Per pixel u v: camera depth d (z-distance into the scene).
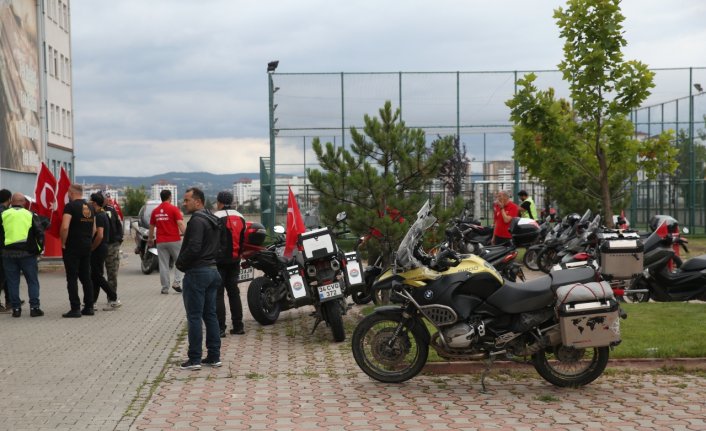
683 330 9.27
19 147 33.03
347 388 7.54
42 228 12.67
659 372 7.95
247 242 11.34
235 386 7.64
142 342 10.12
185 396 7.24
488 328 7.45
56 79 43.28
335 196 12.06
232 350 9.55
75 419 6.45
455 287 7.40
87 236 12.55
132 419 6.45
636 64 16.36
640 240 11.29
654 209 32.84
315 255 9.96
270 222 30.45
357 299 12.93
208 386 7.65
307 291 10.08
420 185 12.23
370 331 7.89
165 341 10.20
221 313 10.52
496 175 30.69
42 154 36.62
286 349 9.62
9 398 7.18
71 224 12.43
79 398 7.16
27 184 34.28
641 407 6.72
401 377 7.64
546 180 18.28
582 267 7.59
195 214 8.48
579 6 16.20
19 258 12.51
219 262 10.47
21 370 8.40
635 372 7.94
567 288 7.23
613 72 16.47
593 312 7.14
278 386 7.64
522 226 18.06
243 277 11.66
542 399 7.00
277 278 11.56
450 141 12.30
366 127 12.26
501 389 7.43
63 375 8.14
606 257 11.29
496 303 7.41
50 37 41.91
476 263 7.54
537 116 16.97
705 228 30.86
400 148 12.06
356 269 10.16
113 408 6.81
